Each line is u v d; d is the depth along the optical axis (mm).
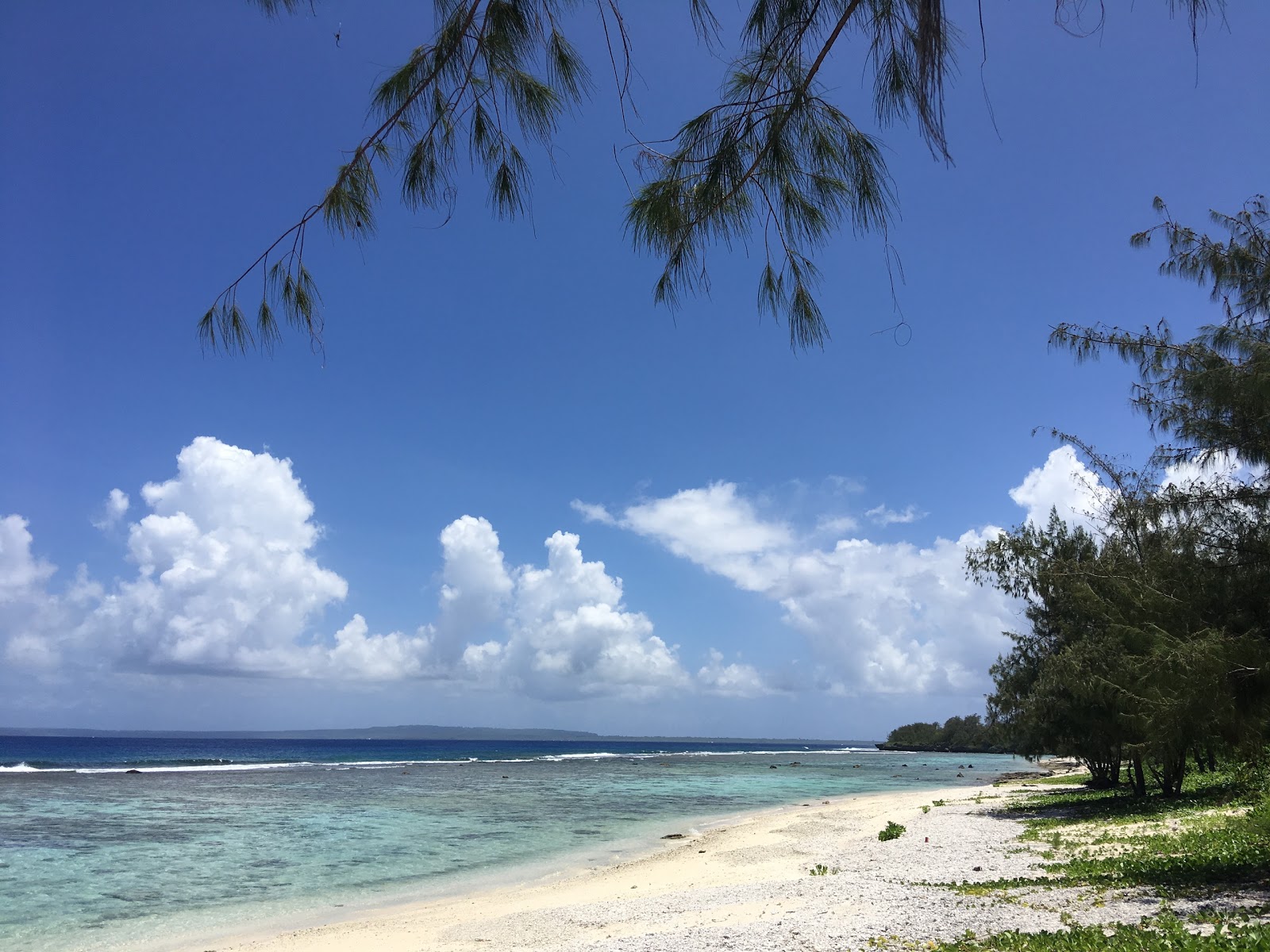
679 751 176375
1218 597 9016
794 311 3990
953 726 167750
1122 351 9398
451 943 12109
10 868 19531
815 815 31641
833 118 3383
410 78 3570
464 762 90562
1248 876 10469
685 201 3695
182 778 50969
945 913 10086
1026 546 22500
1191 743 9195
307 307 3768
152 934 13750
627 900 14562
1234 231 9008
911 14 2594
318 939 13031
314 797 39875
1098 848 14836
